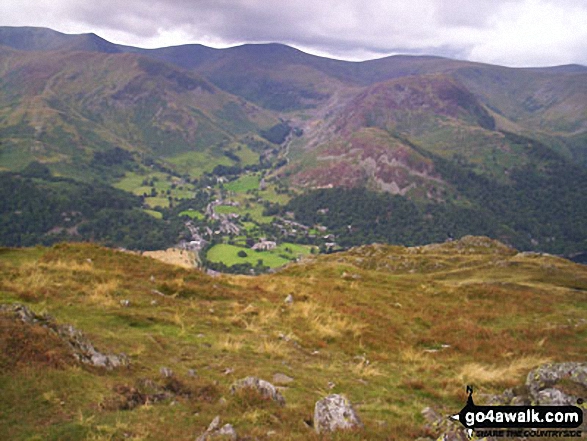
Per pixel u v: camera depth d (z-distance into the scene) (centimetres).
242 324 2642
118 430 1127
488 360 2566
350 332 2845
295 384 1744
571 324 3669
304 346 2466
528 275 6619
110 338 1923
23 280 2575
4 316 1512
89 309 2323
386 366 2294
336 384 1831
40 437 1055
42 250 3819
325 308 3353
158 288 3134
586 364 1550
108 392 1330
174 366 1756
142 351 1836
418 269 8269
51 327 1595
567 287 6050
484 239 10644
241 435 1154
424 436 1227
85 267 3222
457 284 5712
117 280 3048
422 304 4081
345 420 1242
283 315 3012
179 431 1173
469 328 3250
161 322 2353
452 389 1894
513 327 3431
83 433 1097
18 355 1349
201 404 1376
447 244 10731
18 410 1149
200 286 3428
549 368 1568
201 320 2558
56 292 2498
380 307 3706
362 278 5419
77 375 1366
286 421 1299
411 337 3006
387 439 1177
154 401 1367
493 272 6981
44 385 1266
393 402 1681
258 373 1812
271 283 4219
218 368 1822
